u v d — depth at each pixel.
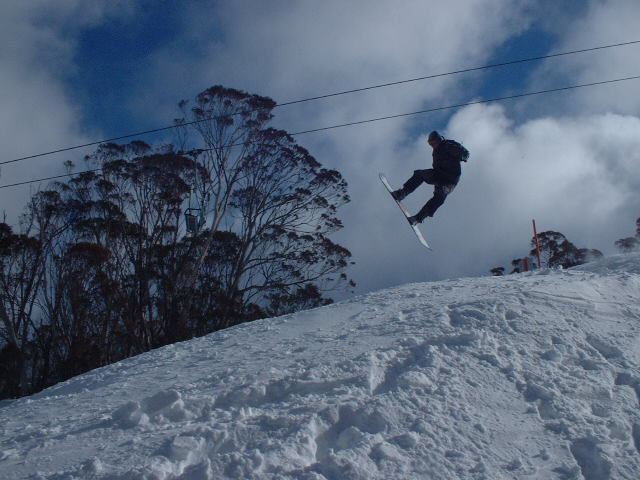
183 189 33.91
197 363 9.09
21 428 7.28
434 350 7.43
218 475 5.02
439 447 5.57
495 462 5.46
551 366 7.32
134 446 5.63
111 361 30.47
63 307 30.83
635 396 6.80
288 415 5.93
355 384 6.75
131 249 33.31
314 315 10.87
